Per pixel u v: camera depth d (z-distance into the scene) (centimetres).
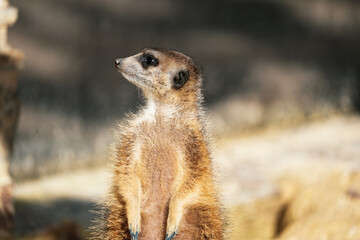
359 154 1298
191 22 1683
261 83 1739
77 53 1564
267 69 1758
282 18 1769
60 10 1551
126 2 1609
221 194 598
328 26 1806
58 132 1482
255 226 948
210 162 563
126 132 566
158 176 555
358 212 777
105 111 1510
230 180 1195
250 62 1752
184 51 1672
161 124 562
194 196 534
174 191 548
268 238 880
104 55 1582
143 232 559
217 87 1702
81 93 1537
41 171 1385
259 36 1755
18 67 892
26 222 989
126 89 1499
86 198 1169
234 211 999
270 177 1221
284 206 1014
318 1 1788
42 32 1532
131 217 523
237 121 1662
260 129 1666
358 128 1562
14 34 1498
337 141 1434
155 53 583
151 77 577
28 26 1516
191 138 553
